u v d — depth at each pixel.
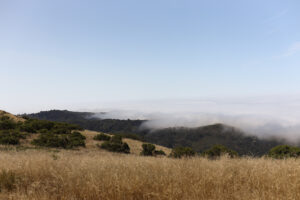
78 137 30.27
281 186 4.15
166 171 4.95
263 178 4.58
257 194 3.82
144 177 4.56
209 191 4.12
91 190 4.11
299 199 3.72
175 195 3.89
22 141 25.22
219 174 4.73
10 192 4.37
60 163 6.04
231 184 4.44
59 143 25.00
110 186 4.21
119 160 6.31
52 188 4.39
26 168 5.38
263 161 5.75
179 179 4.46
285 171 4.75
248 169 5.16
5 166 5.56
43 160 6.05
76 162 6.12
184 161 5.93
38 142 25.08
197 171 4.97
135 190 4.15
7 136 24.09
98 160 6.32
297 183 4.18
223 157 6.24
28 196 4.03
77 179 4.53
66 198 4.01
